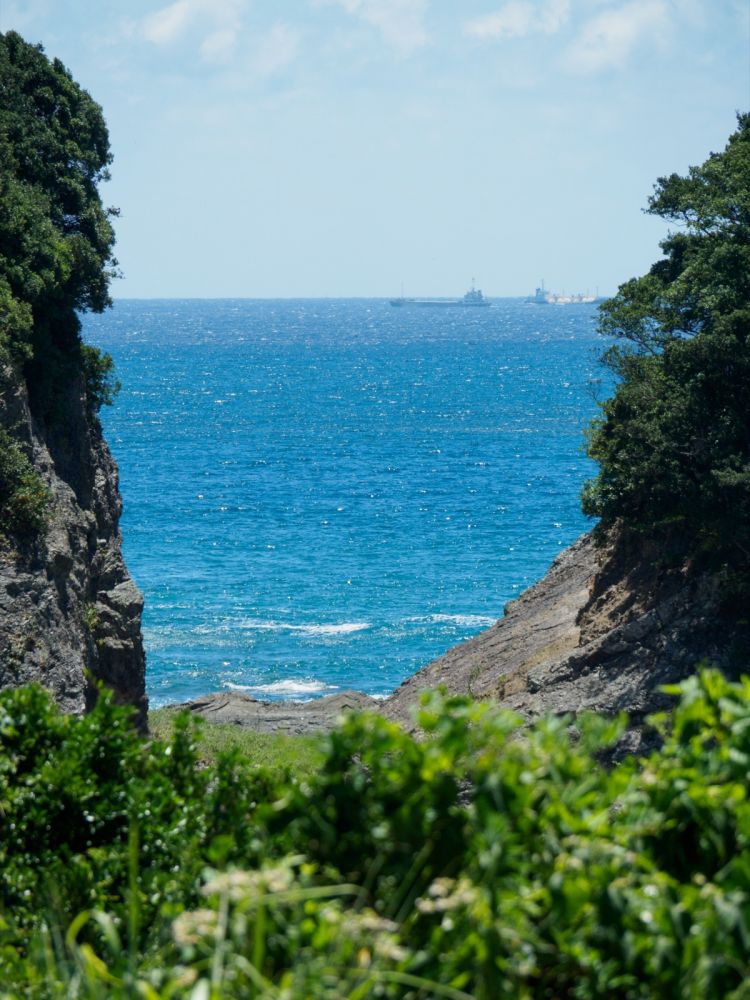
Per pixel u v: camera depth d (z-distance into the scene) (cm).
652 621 17438
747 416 16562
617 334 18812
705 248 18262
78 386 19462
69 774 4297
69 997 2748
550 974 2616
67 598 15138
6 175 18450
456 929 2584
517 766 2839
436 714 3034
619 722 3094
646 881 2698
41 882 3950
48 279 17588
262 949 2442
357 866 2866
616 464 17425
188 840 4094
